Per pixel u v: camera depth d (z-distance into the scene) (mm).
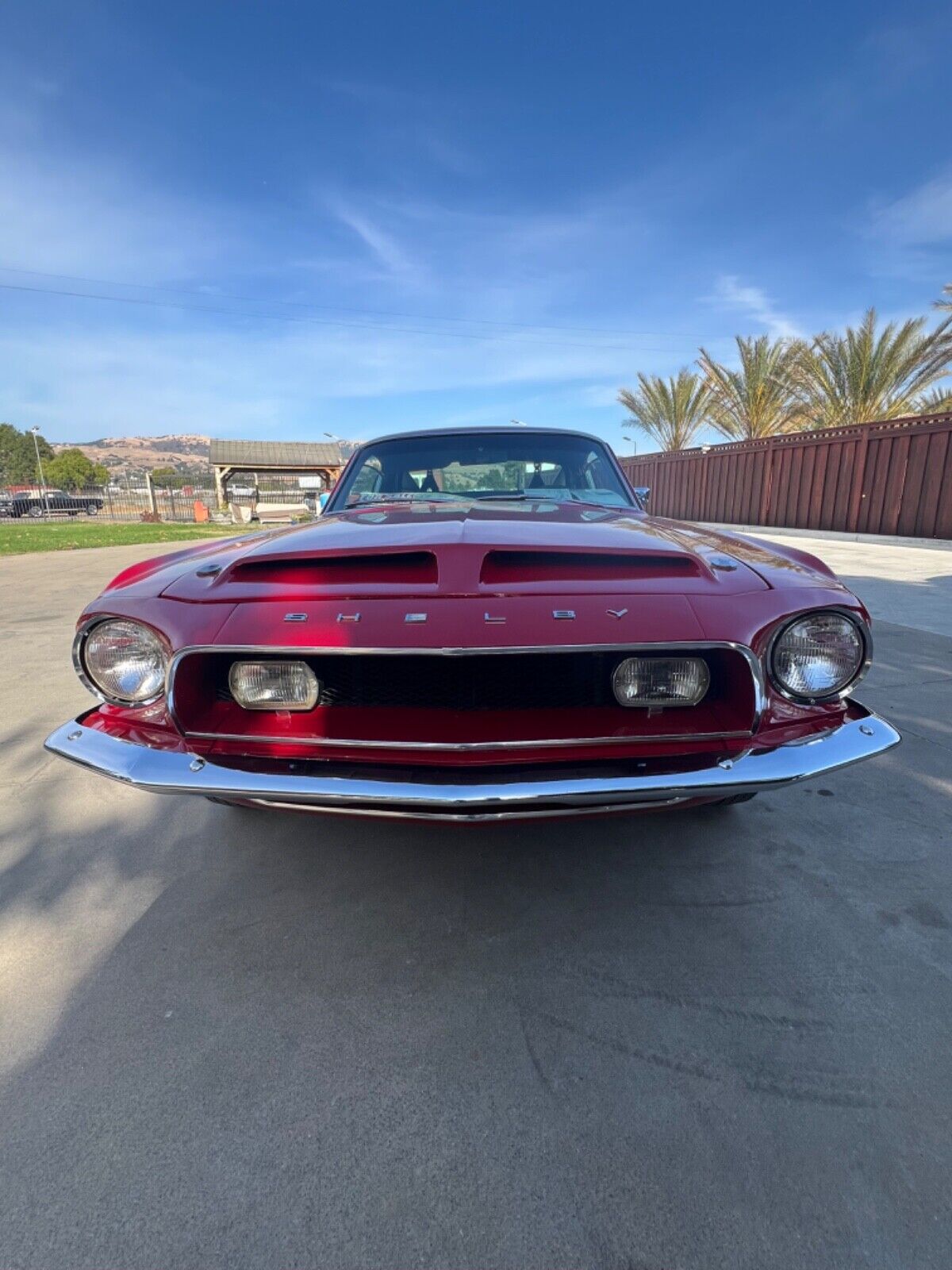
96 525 21734
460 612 1501
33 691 3863
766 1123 1243
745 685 1541
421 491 2934
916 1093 1298
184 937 1777
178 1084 1338
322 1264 1031
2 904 1921
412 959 1687
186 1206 1112
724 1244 1048
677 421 22438
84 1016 1512
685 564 1700
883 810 2391
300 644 1491
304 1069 1372
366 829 2299
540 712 1624
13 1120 1261
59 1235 1070
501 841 2201
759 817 2350
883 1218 1078
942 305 14719
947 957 1668
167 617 1600
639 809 1598
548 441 3053
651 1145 1207
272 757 1566
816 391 17438
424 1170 1169
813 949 1698
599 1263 1027
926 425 11203
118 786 2680
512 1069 1367
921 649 4438
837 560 9281
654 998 1549
